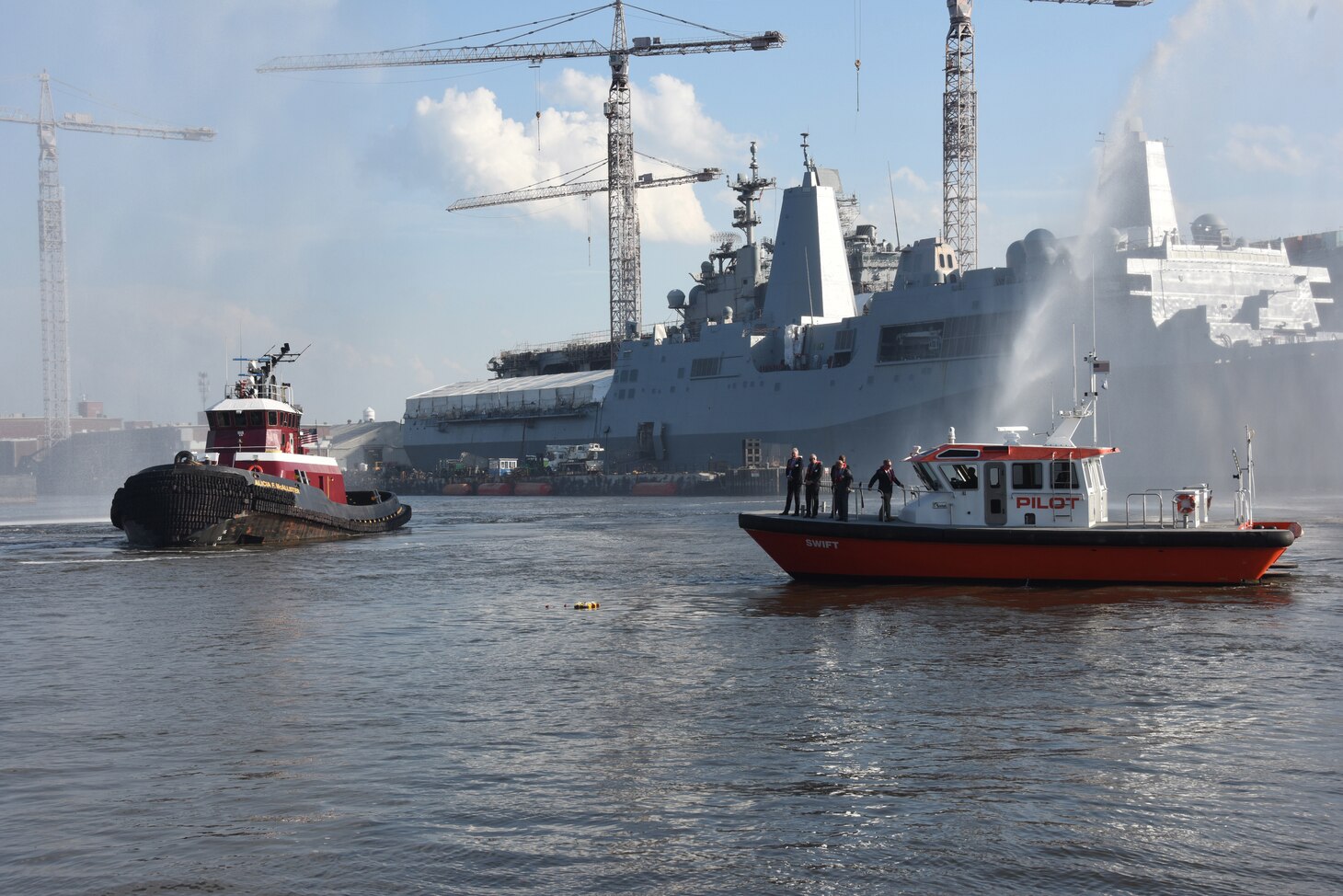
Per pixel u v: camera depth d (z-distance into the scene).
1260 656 20.84
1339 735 15.16
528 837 11.52
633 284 155.00
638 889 10.20
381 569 40.75
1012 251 86.06
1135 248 80.62
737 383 110.12
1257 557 29.38
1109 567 30.16
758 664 20.77
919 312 91.31
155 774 13.96
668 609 28.66
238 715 17.23
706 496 105.62
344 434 184.00
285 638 24.89
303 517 55.06
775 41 151.12
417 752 14.83
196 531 50.44
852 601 28.83
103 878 10.55
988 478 31.20
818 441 101.81
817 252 111.25
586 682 19.47
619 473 125.56
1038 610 26.69
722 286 133.75
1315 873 10.42
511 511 87.19
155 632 26.05
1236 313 80.44
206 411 56.03
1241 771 13.52
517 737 15.59
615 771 13.84
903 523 31.80
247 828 11.88
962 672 19.73
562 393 135.50
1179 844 11.15
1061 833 11.47
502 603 30.62
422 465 160.88
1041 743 14.88
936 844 11.22
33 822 12.13
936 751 14.57
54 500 151.25
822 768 13.84
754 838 11.41
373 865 10.80
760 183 134.50
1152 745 14.73
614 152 155.25
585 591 33.31
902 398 92.88
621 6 154.62
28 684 19.86
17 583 36.72
